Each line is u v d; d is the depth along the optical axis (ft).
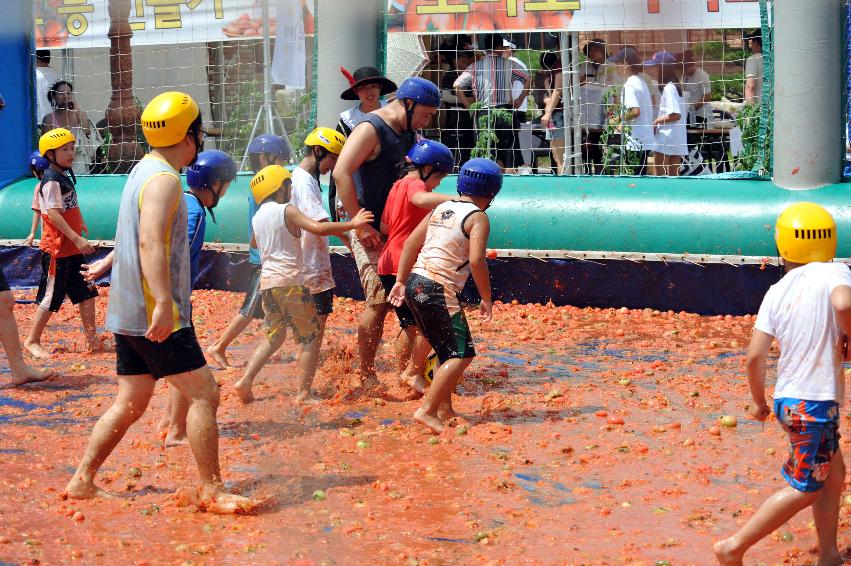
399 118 33.19
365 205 33.86
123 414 23.30
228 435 28.68
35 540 20.76
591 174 53.72
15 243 57.06
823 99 46.91
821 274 18.57
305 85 56.39
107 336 44.42
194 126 22.74
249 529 21.50
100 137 63.87
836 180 47.62
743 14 50.72
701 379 34.88
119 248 22.33
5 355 40.09
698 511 22.49
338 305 50.24
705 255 47.26
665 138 54.70
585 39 60.70
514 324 45.29
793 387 18.54
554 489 24.09
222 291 54.70
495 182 28.55
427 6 53.21
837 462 18.97
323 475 25.17
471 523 21.75
